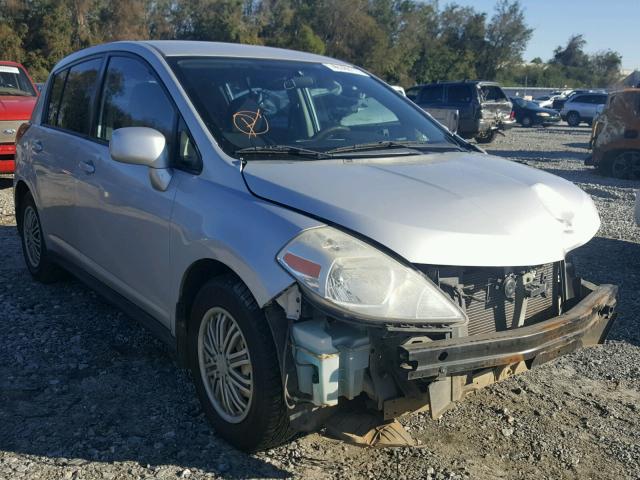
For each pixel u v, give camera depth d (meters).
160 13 64.56
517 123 33.19
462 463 3.16
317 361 2.64
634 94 13.38
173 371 3.98
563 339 3.00
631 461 3.26
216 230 2.99
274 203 2.93
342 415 2.94
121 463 3.04
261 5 68.44
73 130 4.68
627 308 5.41
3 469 2.96
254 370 2.86
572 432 3.50
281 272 2.66
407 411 2.81
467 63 73.00
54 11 49.69
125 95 4.06
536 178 3.48
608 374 4.22
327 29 66.44
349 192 2.91
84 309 4.93
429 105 22.30
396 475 3.03
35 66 48.59
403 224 2.74
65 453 3.11
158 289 3.55
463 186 3.14
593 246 7.53
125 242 3.82
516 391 3.93
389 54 66.56
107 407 3.54
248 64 3.97
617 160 13.68
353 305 2.53
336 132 3.81
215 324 3.19
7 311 4.83
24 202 5.58
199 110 3.47
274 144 3.49
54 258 5.03
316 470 3.04
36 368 3.96
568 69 93.69
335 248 2.62
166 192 3.41
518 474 3.11
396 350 2.61
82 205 4.32
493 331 3.05
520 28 75.88
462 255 2.76
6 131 9.14
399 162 3.46
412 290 2.63
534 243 2.98
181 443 3.21
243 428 3.02
